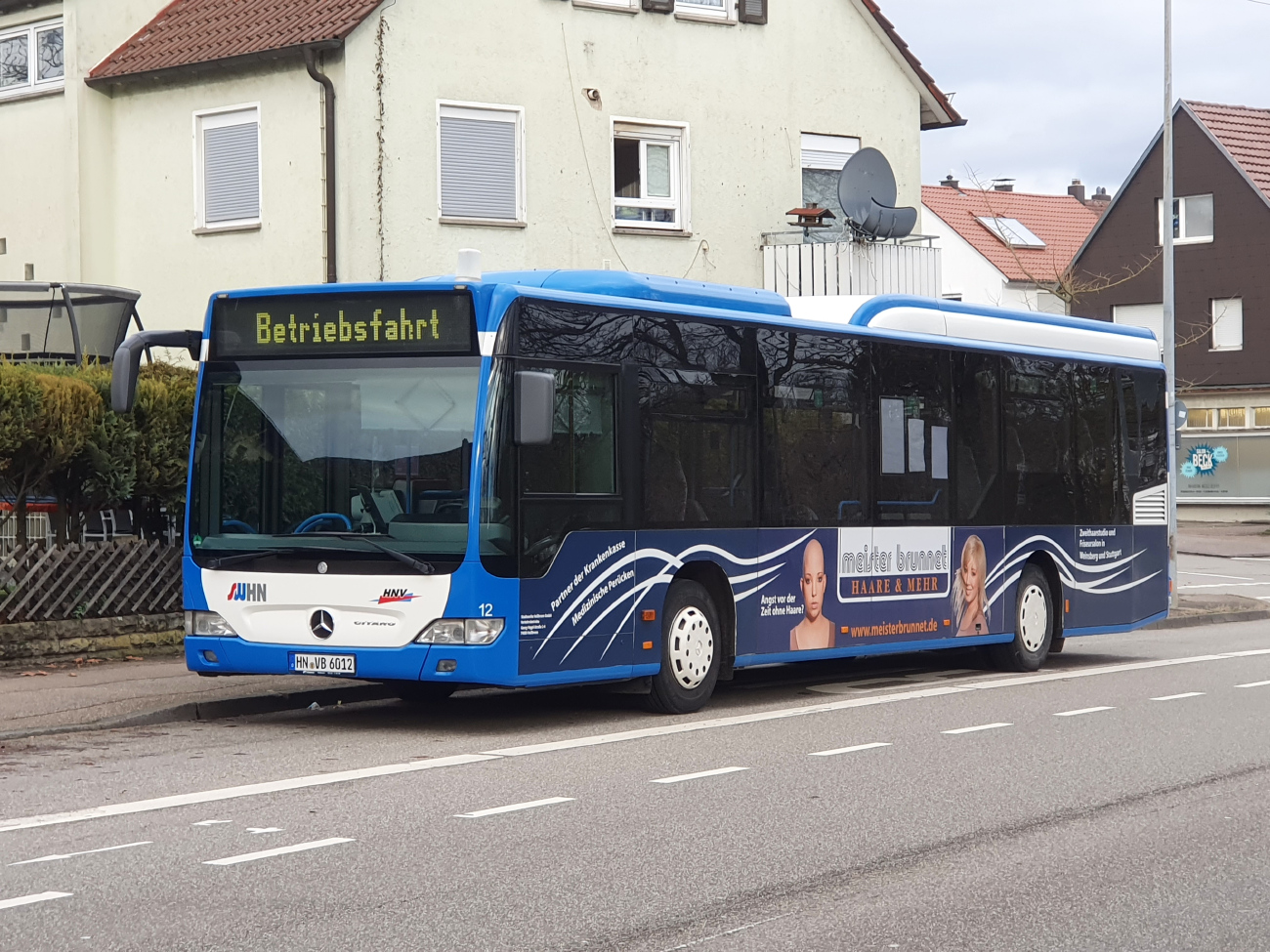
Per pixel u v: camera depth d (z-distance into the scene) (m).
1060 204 66.12
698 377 12.81
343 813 8.63
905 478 14.75
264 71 22.86
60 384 14.49
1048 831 8.28
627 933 6.30
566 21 23.88
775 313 13.83
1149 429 17.97
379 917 6.52
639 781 9.67
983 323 15.82
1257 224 49.94
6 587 14.50
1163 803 9.05
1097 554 17.11
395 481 11.49
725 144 25.48
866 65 27.06
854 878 7.25
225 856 7.59
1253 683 14.97
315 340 11.78
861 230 25.19
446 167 22.94
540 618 11.55
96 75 23.97
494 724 12.33
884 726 12.09
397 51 22.44
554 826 8.33
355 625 11.49
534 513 11.55
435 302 11.48
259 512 11.88
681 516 12.63
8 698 12.60
